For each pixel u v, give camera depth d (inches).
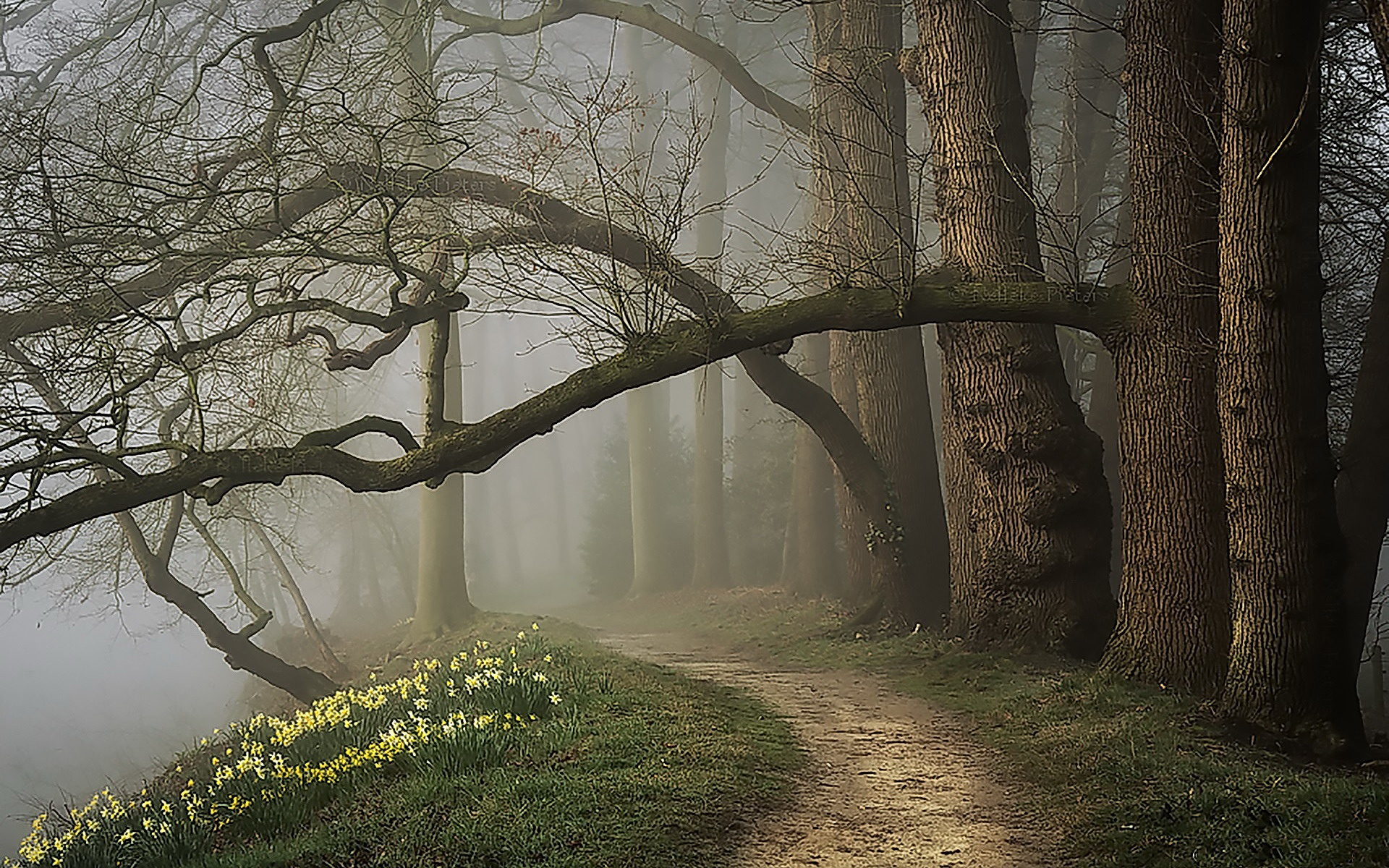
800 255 553.6
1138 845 260.7
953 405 573.3
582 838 257.9
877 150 660.7
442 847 254.5
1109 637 542.9
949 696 473.4
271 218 553.6
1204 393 459.2
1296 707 372.2
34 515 414.0
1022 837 279.6
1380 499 508.7
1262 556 379.9
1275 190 375.2
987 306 462.3
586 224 591.8
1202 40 468.8
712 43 781.3
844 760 359.9
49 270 492.1
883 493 713.0
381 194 492.1
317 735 376.2
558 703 379.9
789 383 695.1
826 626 740.7
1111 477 856.3
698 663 637.3
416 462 447.8
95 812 358.0
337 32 716.0
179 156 566.6
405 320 478.9
